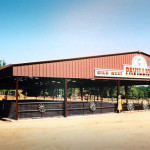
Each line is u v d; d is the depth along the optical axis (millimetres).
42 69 18453
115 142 9953
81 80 24453
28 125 14984
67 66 19844
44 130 13016
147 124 15305
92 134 11773
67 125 14906
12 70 17156
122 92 65375
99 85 32125
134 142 9961
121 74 23641
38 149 8797
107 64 22656
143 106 26578
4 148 8992
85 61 21078
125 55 24250
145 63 25922
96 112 22109
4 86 33656
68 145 9414
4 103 20641
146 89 80062
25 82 27453
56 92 61062
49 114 19250
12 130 13078
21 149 8820
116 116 20359
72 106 21281
